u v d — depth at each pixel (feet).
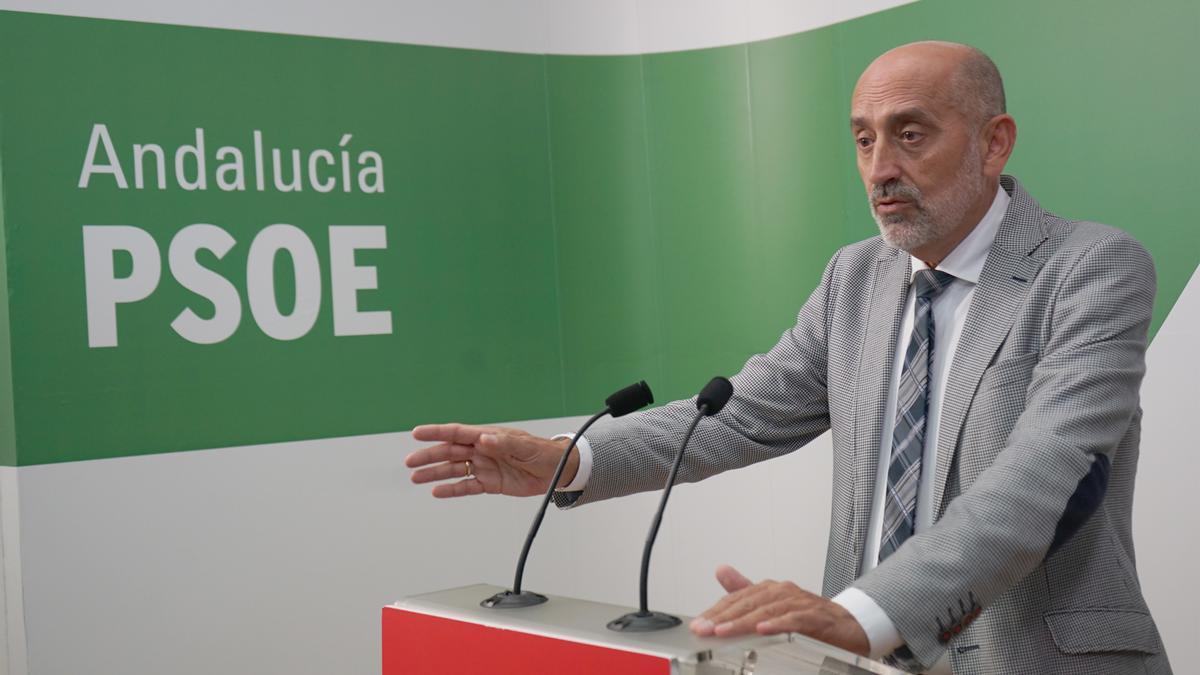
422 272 11.91
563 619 4.46
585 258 12.61
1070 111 10.32
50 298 10.20
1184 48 9.68
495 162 12.28
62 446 10.22
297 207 11.31
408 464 6.28
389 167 11.78
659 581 12.41
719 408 5.31
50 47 10.25
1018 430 5.48
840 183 11.76
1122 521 6.06
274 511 11.12
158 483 10.61
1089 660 5.65
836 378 6.77
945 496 6.00
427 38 11.99
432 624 4.75
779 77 12.04
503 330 12.28
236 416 10.96
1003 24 10.68
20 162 10.09
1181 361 9.78
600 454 6.53
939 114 6.05
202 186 10.87
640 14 12.58
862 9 11.55
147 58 10.66
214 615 10.82
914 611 4.67
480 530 12.07
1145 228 9.95
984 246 6.30
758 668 4.01
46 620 10.14
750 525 12.18
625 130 12.62
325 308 11.41
